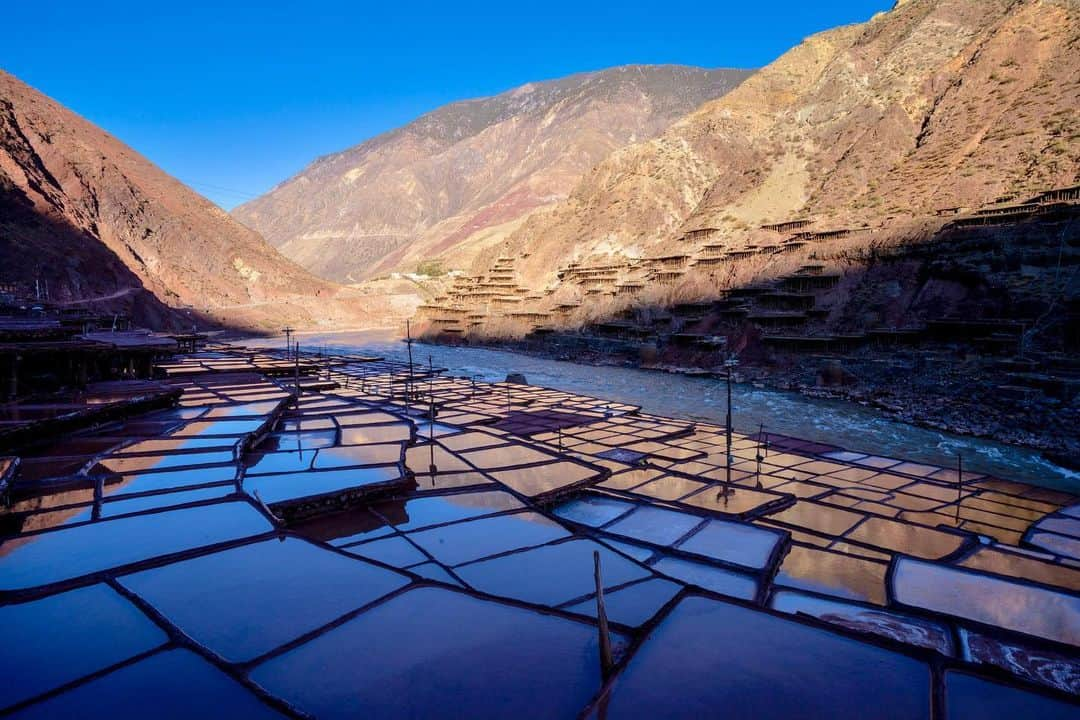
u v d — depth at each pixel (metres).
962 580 11.30
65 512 10.34
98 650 6.25
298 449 16.78
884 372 46.25
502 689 5.66
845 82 110.19
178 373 33.44
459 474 16.08
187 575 8.09
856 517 16.38
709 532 13.21
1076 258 45.22
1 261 83.00
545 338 89.69
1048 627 9.54
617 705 5.29
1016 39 81.56
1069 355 39.22
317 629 6.77
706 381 57.38
